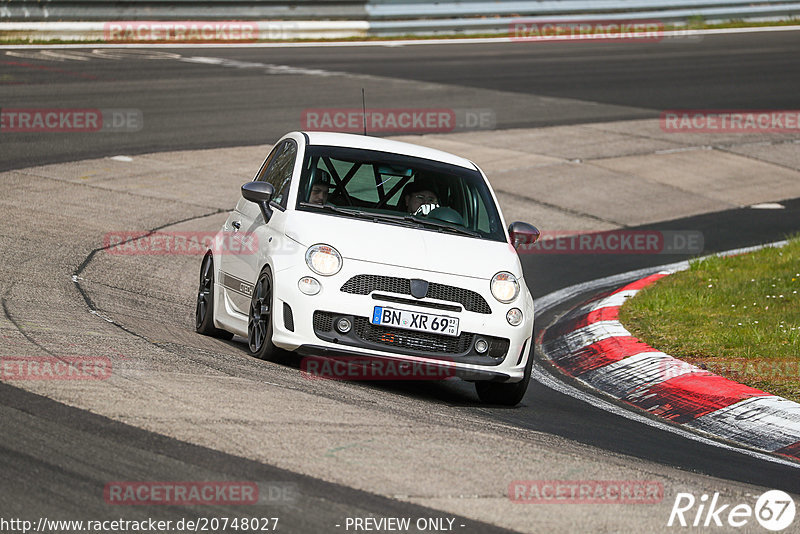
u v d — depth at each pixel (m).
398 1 122.50
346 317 27.02
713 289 42.75
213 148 65.94
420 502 17.97
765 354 33.81
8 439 18.80
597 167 71.31
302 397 23.94
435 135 74.88
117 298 35.81
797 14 145.75
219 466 18.59
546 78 100.06
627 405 30.47
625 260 52.53
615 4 134.00
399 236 28.56
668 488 20.56
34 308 30.88
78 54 96.81
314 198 29.88
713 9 140.38
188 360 26.34
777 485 22.83
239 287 30.73
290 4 116.62
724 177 72.12
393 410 24.34
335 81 90.94
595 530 17.58
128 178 57.25
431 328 27.14
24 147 61.22
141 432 19.89
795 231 59.72
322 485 18.23
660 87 99.25
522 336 28.00
